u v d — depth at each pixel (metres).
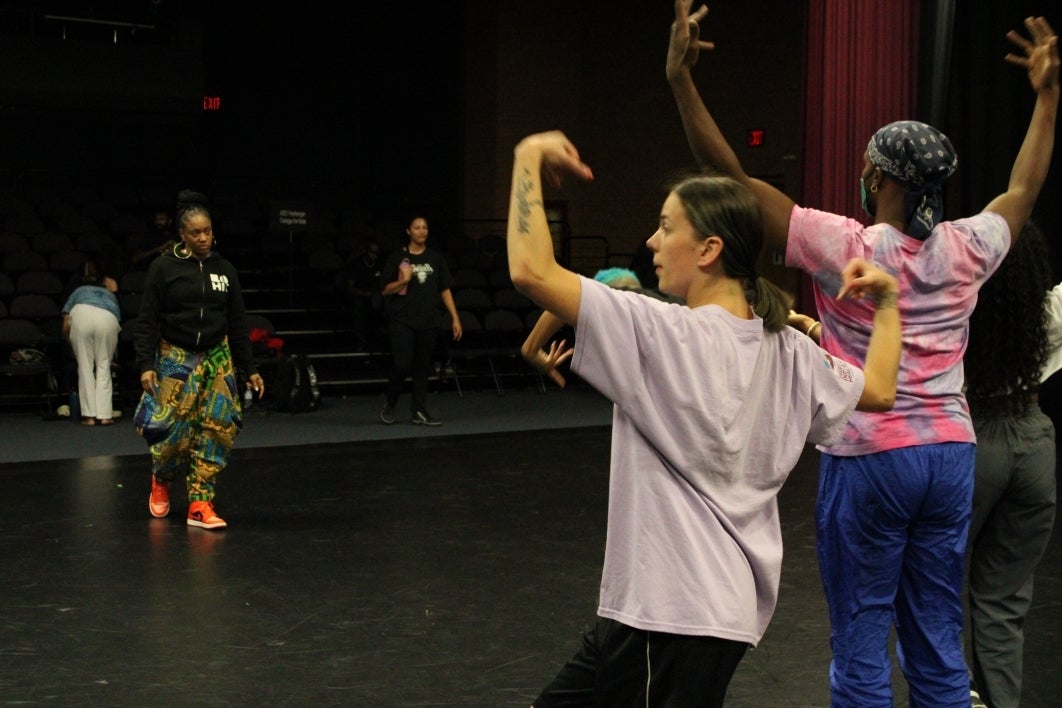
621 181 17.66
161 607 5.29
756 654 4.66
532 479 8.52
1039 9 11.64
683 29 2.87
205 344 6.69
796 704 4.11
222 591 5.55
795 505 7.62
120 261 13.75
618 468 2.33
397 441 10.27
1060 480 8.48
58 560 6.11
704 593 2.22
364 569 5.98
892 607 3.15
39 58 17.86
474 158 17.94
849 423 3.04
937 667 3.17
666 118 16.92
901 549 3.10
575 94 18.22
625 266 17.62
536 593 5.55
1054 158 11.59
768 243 3.11
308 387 12.28
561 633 4.95
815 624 5.05
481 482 8.39
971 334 3.38
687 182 2.39
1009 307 3.35
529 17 17.78
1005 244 3.14
